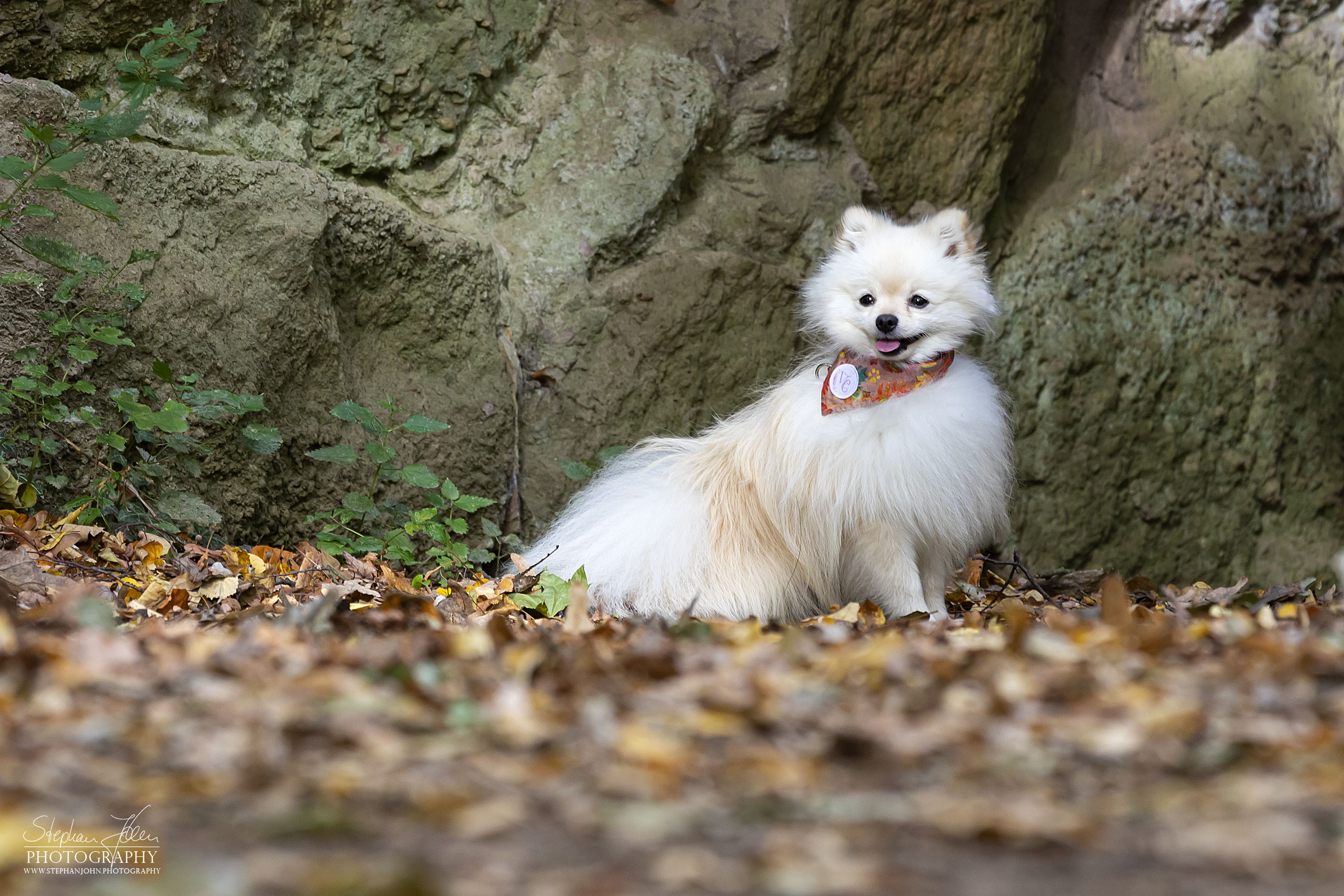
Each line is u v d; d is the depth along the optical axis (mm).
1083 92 9172
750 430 5172
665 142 7637
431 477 5840
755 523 5059
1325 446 9234
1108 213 8883
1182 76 9406
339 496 6270
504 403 6957
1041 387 8492
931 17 8156
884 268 4902
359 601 4270
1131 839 1664
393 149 7164
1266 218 9180
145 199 5812
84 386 5180
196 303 5781
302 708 2256
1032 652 2979
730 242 7820
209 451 5688
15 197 5352
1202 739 2121
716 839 1678
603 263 7484
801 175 8109
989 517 5023
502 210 7473
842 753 2096
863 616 4664
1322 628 3316
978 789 1896
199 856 1585
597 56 7719
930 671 2736
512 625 4055
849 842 1669
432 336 6867
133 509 5367
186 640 3092
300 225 6160
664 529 5094
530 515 7047
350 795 1827
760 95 7949
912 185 8438
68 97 5707
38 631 3150
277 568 5066
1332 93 9633
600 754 2076
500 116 7531
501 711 2324
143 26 6133
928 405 4820
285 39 6688
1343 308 9477
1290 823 1690
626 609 4980
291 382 6121
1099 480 8578
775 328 7746
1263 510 9102
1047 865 1575
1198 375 8867
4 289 5254
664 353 7410
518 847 1631
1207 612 3957
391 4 7043
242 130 6527
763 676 2639
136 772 1928
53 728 2135
